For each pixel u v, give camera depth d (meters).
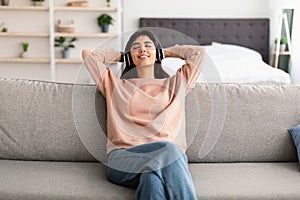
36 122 2.29
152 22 5.30
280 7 5.04
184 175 1.87
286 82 4.26
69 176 2.04
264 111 2.36
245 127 2.33
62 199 1.85
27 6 5.13
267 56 5.39
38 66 5.42
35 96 2.34
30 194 1.86
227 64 4.47
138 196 1.83
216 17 5.39
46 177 2.02
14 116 2.29
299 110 2.37
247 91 2.40
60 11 5.32
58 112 2.30
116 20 5.36
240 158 2.32
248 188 1.93
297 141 2.26
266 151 2.32
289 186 1.96
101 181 2.01
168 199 1.82
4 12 5.29
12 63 5.39
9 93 2.34
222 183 1.99
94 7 5.17
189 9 5.38
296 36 4.84
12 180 1.97
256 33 5.34
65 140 2.28
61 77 5.45
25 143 2.27
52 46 5.21
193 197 1.83
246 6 5.39
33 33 5.18
